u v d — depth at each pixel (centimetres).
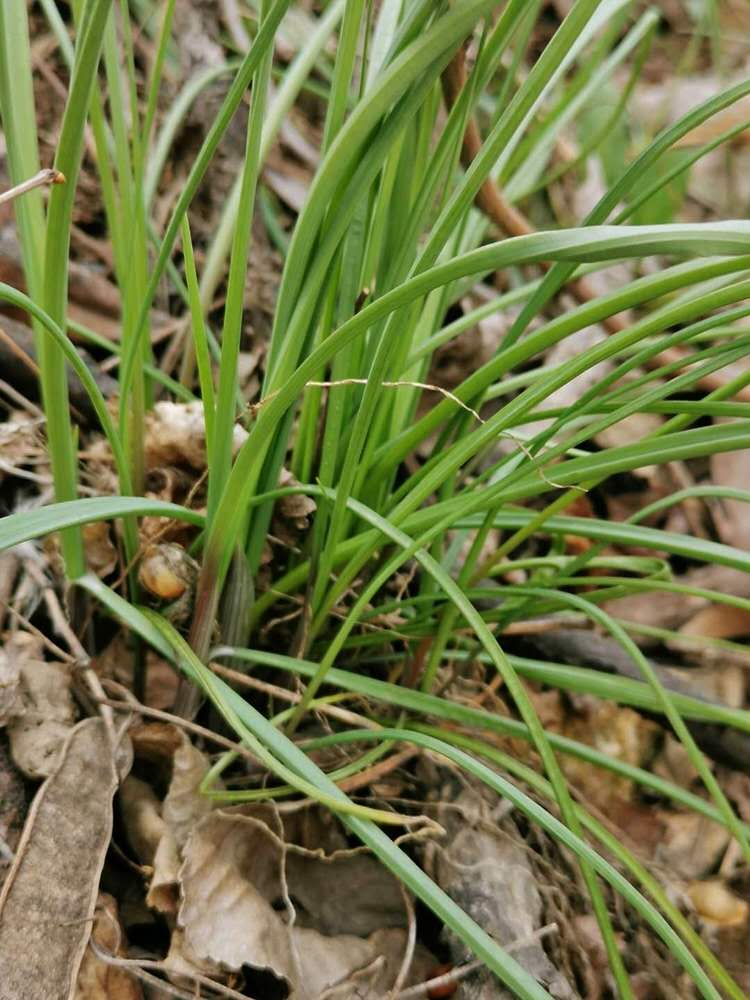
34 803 11
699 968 9
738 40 32
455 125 11
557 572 13
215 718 13
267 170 22
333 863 12
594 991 12
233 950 10
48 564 13
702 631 19
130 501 10
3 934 9
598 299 9
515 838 13
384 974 12
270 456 12
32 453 15
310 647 14
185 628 13
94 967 10
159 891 11
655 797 17
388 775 14
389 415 14
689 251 7
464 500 12
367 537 12
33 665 12
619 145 27
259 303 19
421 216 11
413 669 14
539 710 18
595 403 11
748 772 16
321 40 15
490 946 9
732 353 10
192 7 20
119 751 12
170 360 18
